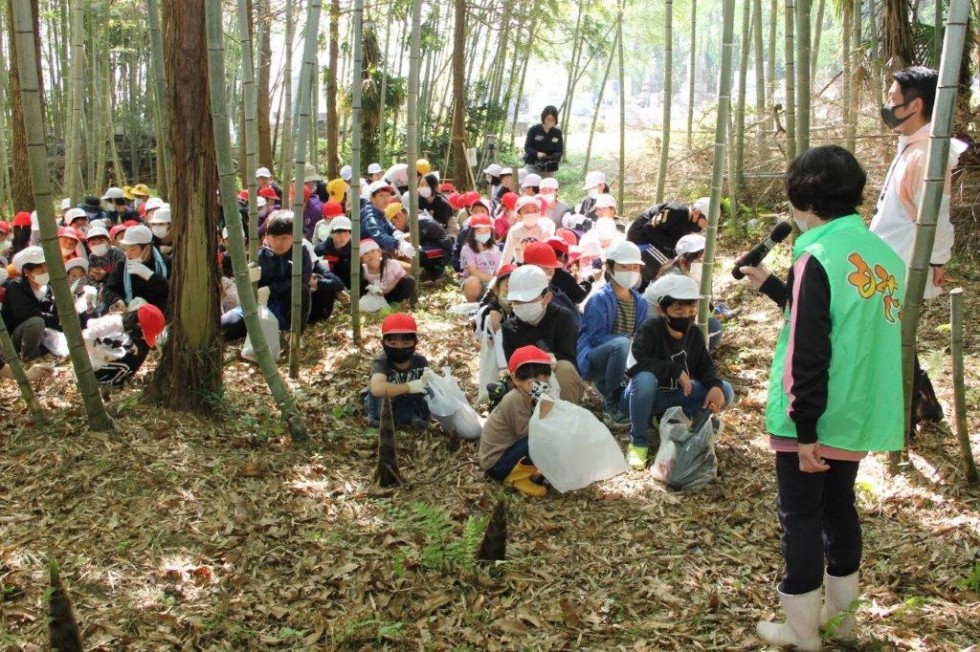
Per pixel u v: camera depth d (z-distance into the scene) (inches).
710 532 174.4
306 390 254.2
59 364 277.1
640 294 254.2
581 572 160.7
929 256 171.5
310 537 168.7
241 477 191.0
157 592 149.7
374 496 189.9
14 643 133.6
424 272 394.0
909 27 354.6
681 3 735.1
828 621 134.2
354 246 293.1
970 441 198.4
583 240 321.4
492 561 160.6
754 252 137.7
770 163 432.5
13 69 477.7
